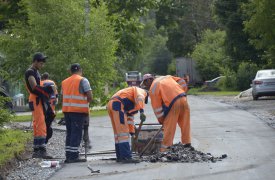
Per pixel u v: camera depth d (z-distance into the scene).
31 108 24.66
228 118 39.84
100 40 47.94
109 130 35.09
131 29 69.25
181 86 25.30
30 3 47.97
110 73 49.09
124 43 69.31
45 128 24.70
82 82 23.12
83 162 22.84
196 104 59.72
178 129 33.19
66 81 23.44
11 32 50.03
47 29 47.34
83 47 47.59
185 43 142.75
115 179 18.53
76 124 23.06
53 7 47.53
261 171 18.98
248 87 98.25
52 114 25.52
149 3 68.44
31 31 47.62
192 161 21.53
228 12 88.56
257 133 30.05
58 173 20.30
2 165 20.33
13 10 53.69
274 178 17.78
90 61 47.59
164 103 24.12
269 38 47.22
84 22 47.97
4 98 24.50
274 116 39.47
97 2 52.44
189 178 18.14
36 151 24.55
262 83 58.53
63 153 26.36
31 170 21.14
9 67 48.41
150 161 22.00
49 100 25.05
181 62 122.50
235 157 22.20
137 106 22.83
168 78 24.81
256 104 53.03
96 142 29.55
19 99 70.56
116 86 65.44
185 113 24.34
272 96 63.53
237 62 98.88
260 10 46.06
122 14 67.69
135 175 19.09
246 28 49.19
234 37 88.94
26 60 47.81
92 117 47.22
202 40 131.75
